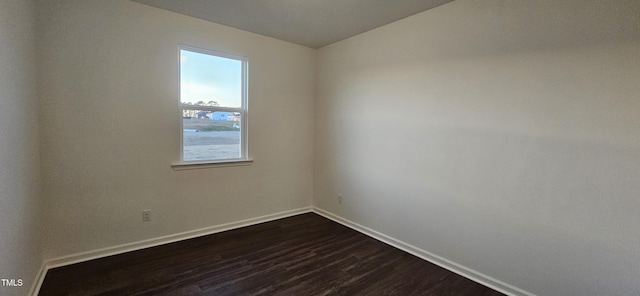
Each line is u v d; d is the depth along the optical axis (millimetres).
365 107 3271
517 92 2053
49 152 2273
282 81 3662
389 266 2541
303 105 3906
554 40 1867
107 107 2496
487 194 2250
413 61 2740
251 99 3410
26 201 1850
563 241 1884
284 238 3129
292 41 3635
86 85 2391
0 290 1404
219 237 3094
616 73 1650
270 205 3701
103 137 2496
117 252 2633
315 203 4098
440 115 2539
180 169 2938
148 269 2373
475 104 2293
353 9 2619
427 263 2615
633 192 1622
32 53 2043
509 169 2119
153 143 2754
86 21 2354
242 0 2488
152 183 2779
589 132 1757
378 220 3174
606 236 1719
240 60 3350
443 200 2549
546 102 1921
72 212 2404
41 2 2174
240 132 3426
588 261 1789
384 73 3033
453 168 2465
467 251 2391
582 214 1801
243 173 3420
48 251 2318
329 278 2320
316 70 3971
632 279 1642
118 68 2521
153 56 2688
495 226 2213
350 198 3525
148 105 2697
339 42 3580
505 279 2164
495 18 2145
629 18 1601
